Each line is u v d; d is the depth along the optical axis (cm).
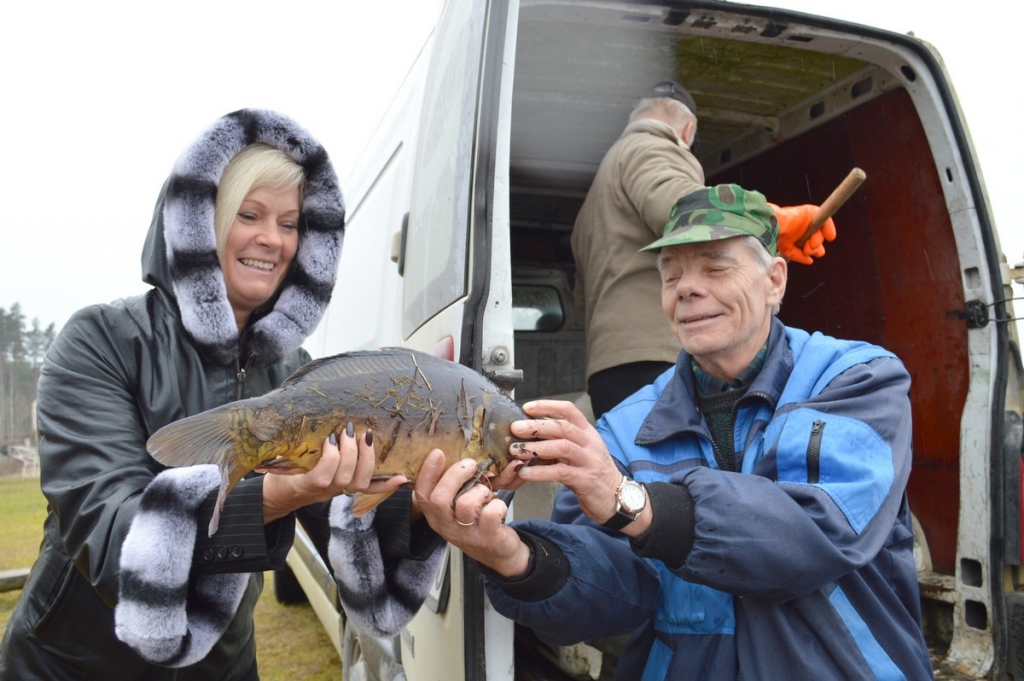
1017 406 282
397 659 287
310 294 206
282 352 202
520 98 380
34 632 177
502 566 173
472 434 153
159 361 180
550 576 177
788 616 175
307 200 207
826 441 176
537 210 496
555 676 261
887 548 190
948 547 291
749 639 177
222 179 190
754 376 205
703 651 183
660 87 310
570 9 279
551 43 328
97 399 170
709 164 438
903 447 185
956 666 266
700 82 355
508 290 197
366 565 184
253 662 219
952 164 296
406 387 148
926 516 301
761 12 285
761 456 190
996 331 284
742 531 161
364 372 148
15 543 797
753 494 166
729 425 204
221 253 193
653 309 278
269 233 194
